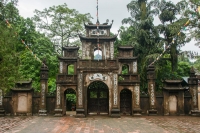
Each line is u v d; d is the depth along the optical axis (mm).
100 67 30656
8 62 16656
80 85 30609
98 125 22438
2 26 16781
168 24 38812
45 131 18953
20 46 42750
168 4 40062
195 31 27703
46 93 32312
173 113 32344
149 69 33000
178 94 32750
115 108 30078
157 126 21734
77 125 22453
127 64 34625
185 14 29203
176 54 38875
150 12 41188
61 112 31062
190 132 18406
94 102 32812
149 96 32531
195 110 32344
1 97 31594
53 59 41188
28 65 39594
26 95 32312
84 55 34312
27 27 44750
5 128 20609
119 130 19484
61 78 31953
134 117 29859
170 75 39094
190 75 33625
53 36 46188
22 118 28469
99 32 35000
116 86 30484
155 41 40656
